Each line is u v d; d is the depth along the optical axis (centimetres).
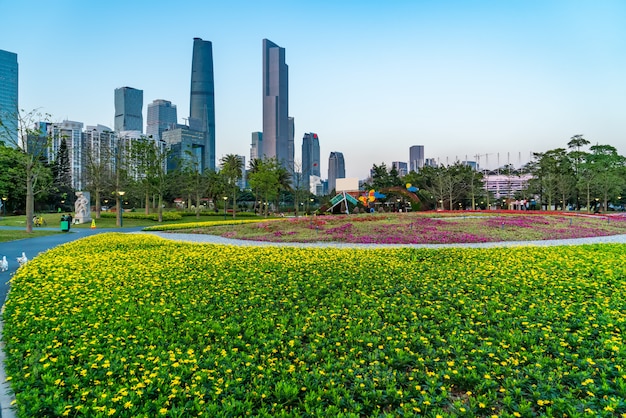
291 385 502
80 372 531
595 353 586
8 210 6800
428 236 2386
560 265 1259
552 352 603
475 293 932
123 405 459
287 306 855
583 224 3194
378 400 479
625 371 518
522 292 923
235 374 532
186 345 640
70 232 3441
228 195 7812
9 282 1203
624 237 2567
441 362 569
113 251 1762
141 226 4400
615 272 1123
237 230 3111
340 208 6047
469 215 4050
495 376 530
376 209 6806
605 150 8381
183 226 3784
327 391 487
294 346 637
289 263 1388
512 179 12000
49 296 917
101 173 5956
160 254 1659
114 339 652
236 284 1059
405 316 772
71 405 455
